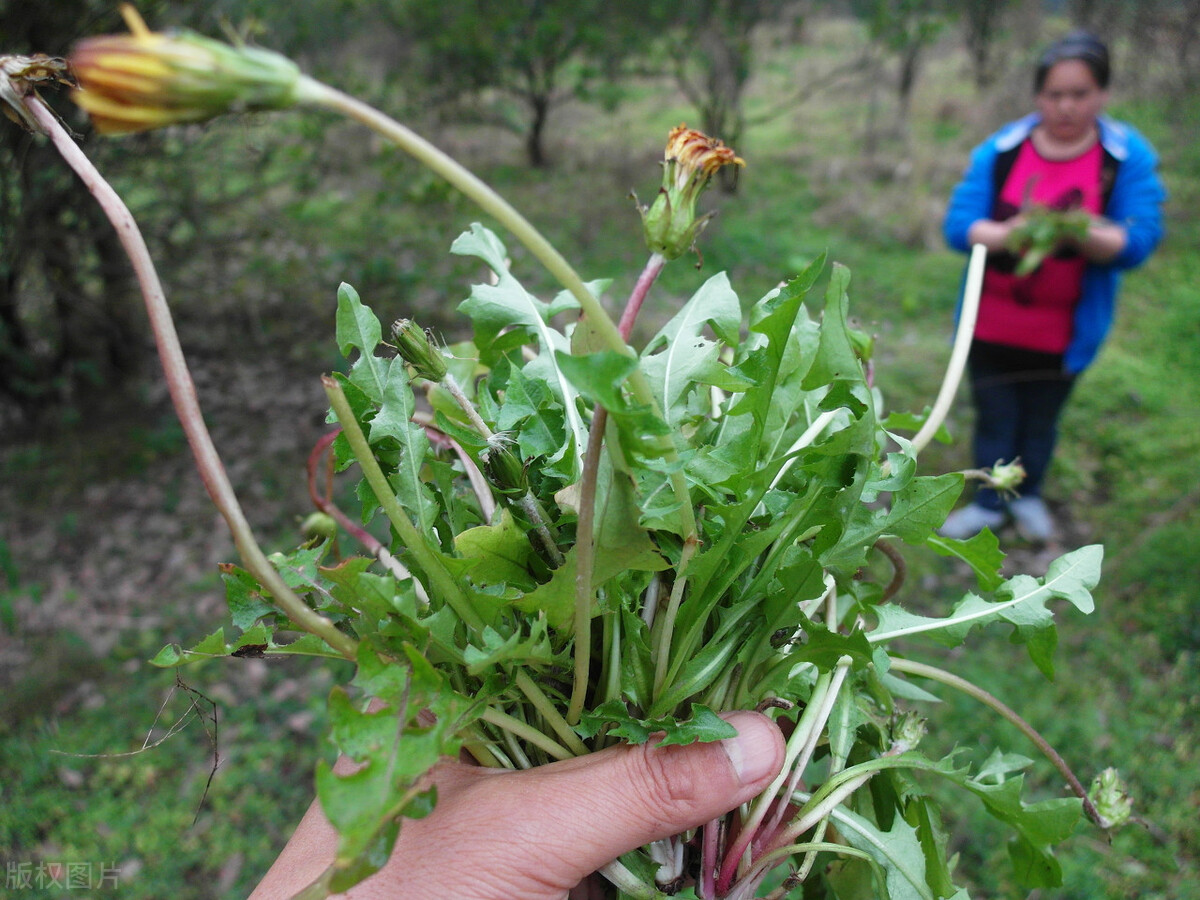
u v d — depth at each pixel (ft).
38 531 13.17
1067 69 9.37
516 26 26.23
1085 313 10.48
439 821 3.02
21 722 9.87
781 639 3.35
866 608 3.54
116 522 13.30
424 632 2.55
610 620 2.99
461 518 3.21
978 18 35.12
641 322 18.19
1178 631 10.40
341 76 21.16
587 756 3.10
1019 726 3.64
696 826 3.10
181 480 14.20
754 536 2.93
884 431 3.36
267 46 16.96
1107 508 12.87
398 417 2.96
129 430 15.67
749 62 28.04
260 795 9.06
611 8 27.27
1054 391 11.25
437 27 25.03
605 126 34.91
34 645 10.88
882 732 3.67
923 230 23.12
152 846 8.52
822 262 2.73
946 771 3.46
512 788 3.03
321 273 17.76
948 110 34.40
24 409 15.83
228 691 10.33
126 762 9.44
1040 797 8.55
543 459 3.07
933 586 11.25
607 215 24.82
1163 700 9.56
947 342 17.72
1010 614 3.44
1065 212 9.66
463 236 3.62
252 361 17.48
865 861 3.77
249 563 2.26
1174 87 29.73
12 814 8.85
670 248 2.33
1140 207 9.68
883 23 28.43
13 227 13.14
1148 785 8.61
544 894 2.95
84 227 14.47
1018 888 7.79
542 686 3.07
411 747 2.25
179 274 17.21
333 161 20.74
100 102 1.65
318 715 9.82
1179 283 20.15
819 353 2.81
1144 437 14.48
